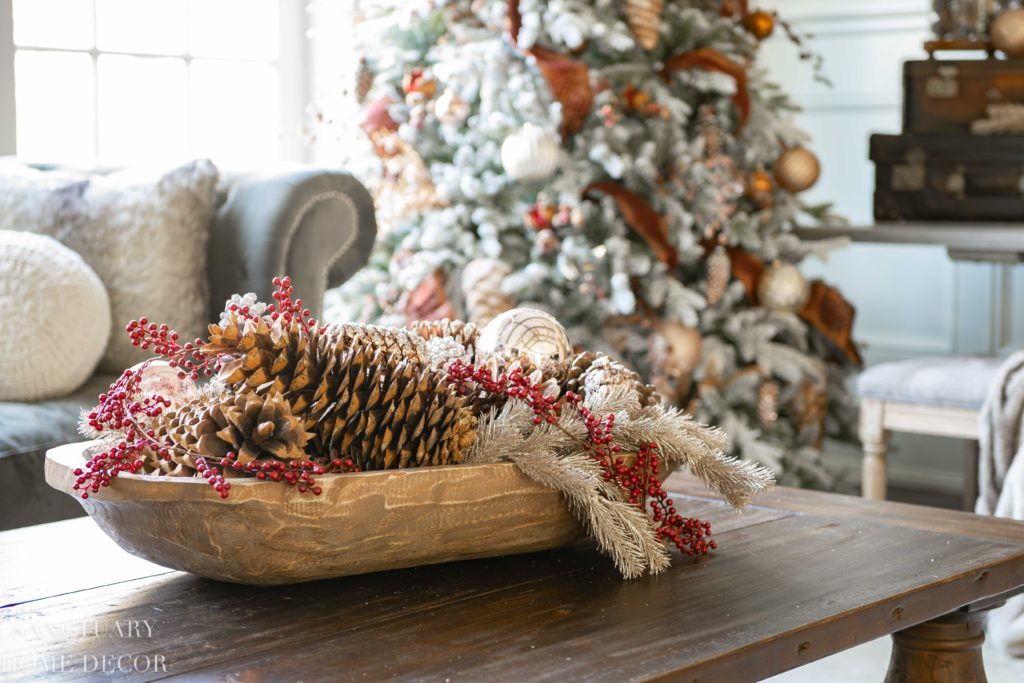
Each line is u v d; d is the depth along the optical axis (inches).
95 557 48.0
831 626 40.6
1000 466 103.5
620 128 121.3
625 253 120.9
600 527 45.3
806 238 137.3
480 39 124.1
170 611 41.1
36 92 142.4
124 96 151.0
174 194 98.0
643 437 48.1
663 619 40.2
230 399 41.1
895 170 138.7
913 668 51.1
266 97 166.2
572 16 117.2
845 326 136.2
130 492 40.1
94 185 99.9
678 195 126.4
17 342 86.7
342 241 101.1
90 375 94.3
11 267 88.4
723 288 127.3
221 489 39.1
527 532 45.8
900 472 158.4
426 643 37.8
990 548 50.0
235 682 34.6
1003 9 138.2
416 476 42.0
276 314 42.8
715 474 49.3
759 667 38.1
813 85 161.9
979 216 135.9
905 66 139.3
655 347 123.7
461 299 126.7
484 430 45.6
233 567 41.3
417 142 128.8
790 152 136.7
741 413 131.6
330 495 40.4
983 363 114.7
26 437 80.0
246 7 162.7
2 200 98.7
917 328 156.6
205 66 159.2
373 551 42.4
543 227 121.2
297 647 37.5
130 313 96.8
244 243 98.0
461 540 44.2
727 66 126.9
